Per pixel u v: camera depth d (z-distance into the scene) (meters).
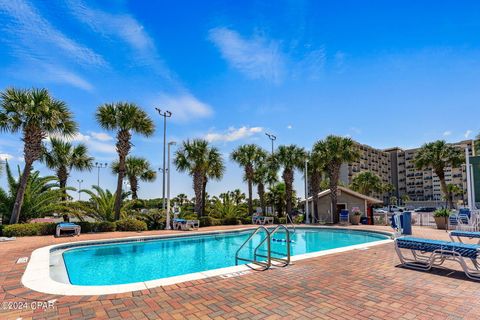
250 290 5.07
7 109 14.92
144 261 10.51
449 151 39.34
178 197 63.38
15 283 5.55
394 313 4.02
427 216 25.33
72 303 4.45
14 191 16.75
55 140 22.25
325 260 7.61
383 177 103.56
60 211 17.39
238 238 16.86
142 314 4.01
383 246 9.98
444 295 4.77
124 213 19.95
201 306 4.31
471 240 11.66
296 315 3.97
